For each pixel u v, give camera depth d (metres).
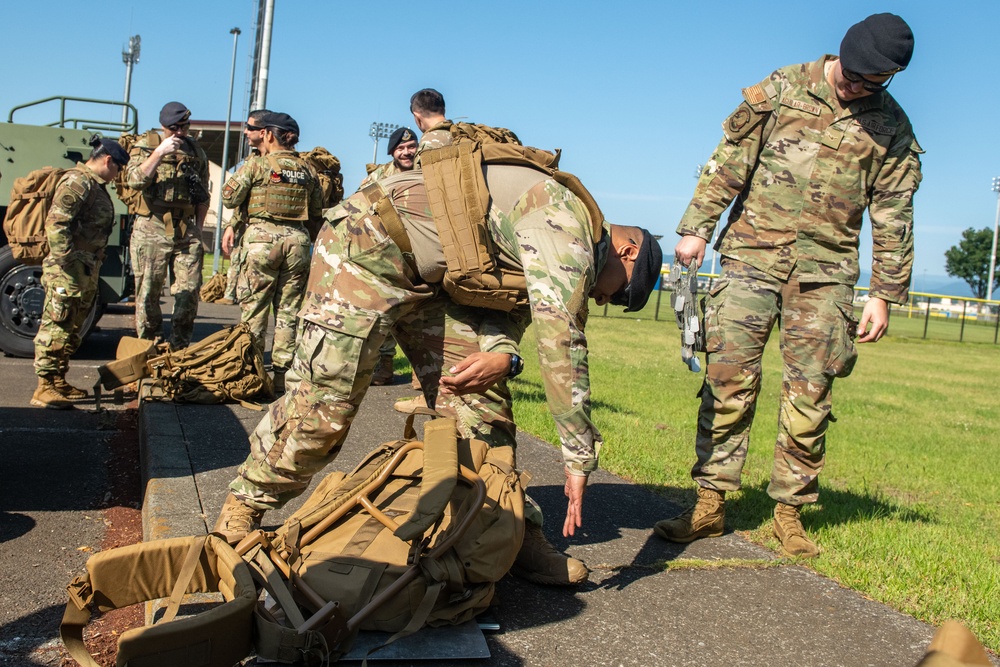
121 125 9.76
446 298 3.19
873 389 12.32
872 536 4.18
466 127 3.22
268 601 2.75
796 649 2.93
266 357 8.82
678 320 3.71
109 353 8.92
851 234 3.80
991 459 7.19
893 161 3.75
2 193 8.53
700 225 3.74
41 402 6.29
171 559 2.51
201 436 5.04
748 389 3.85
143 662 2.11
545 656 2.73
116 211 8.59
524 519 3.09
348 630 2.43
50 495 4.39
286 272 6.72
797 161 3.75
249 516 3.10
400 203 2.83
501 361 2.89
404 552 2.66
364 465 3.08
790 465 3.92
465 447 2.97
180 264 7.92
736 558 3.75
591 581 3.36
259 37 12.14
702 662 2.79
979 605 3.39
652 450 5.86
